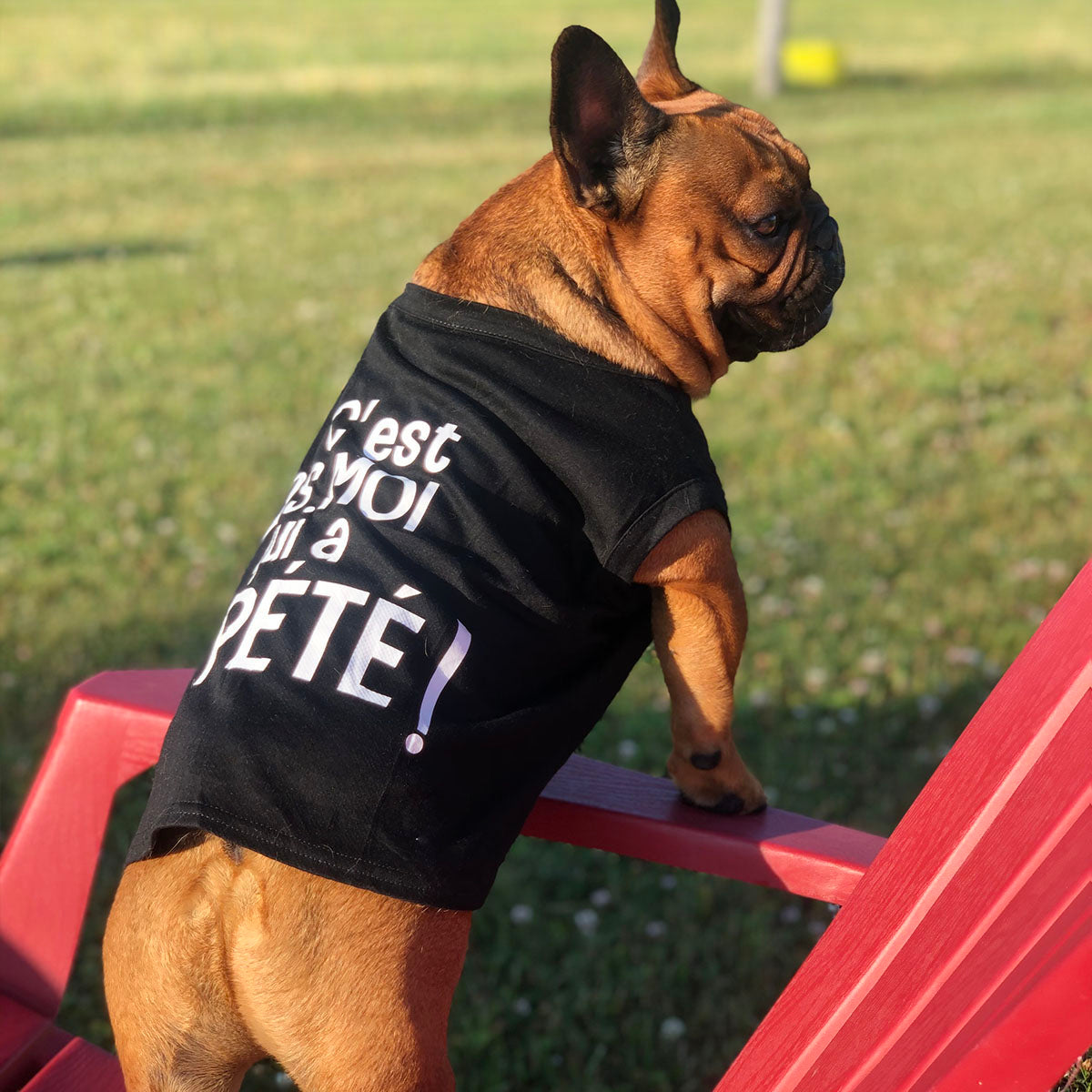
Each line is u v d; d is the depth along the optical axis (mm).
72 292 8953
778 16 18766
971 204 10969
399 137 15836
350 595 1793
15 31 24688
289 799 1679
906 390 6527
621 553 1843
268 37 24656
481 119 17203
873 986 1516
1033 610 4352
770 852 2084
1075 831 1327
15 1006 2363
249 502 5488
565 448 1856
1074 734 1360
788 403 6402
